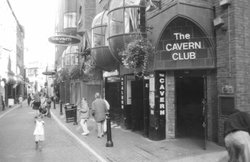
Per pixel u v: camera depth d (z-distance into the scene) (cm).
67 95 3284
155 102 880
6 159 716
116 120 1331
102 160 687
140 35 898
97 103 1003
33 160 702
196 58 815
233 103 731
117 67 1297
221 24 765
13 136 1059
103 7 1622
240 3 737
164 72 893
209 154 698
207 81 834
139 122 1120
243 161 461
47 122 1515
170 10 821
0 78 2920
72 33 2489
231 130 483
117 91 1330
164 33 850
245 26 743
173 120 888
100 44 1348
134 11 982
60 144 897
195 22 799
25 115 1988
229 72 743
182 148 771
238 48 730
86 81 1973
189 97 909
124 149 796
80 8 2244
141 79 1096
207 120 827
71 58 2428
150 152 749
